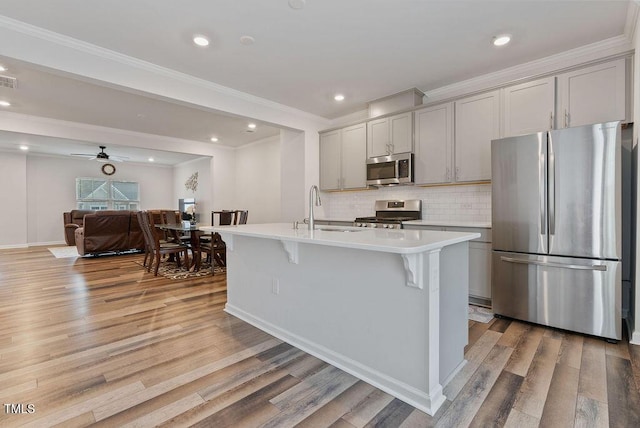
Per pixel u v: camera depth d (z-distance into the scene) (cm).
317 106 462
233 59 316
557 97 291
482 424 150
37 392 177
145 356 219
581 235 247
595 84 272
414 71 346
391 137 418
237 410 161
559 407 161
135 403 167
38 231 848
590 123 274
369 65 331
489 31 268
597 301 241
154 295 366
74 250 725
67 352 225
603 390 175
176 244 543
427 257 162
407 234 206
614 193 234
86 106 457
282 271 248
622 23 256
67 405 165
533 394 172
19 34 254
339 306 207
